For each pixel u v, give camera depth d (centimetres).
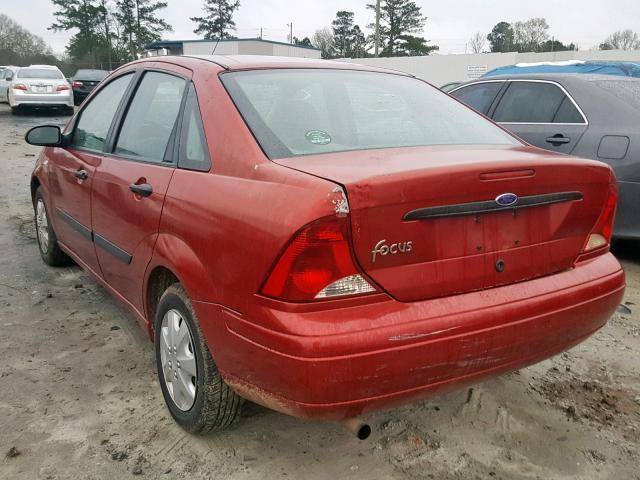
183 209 250
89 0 5759
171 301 267
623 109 499
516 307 226
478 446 269
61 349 353
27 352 348
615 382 327
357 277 202
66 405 295
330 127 264
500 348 224
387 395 209
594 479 250
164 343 279
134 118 330
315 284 198
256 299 208
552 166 235
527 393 312
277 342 200
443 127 293
